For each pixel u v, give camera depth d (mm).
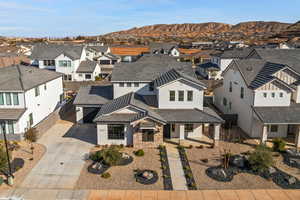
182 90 28219
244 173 20953
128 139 26281
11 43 143375
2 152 20828
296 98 28328
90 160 23094
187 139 28031
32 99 30328
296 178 20250
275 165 22391
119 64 36469
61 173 20797
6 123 27312
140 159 23266
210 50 97188
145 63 36812
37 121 31984
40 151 24875
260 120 25609
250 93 27984
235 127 31797
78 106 32938
